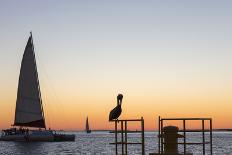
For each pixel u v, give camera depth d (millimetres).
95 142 169125
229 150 100188
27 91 124062
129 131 20156
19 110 124438
